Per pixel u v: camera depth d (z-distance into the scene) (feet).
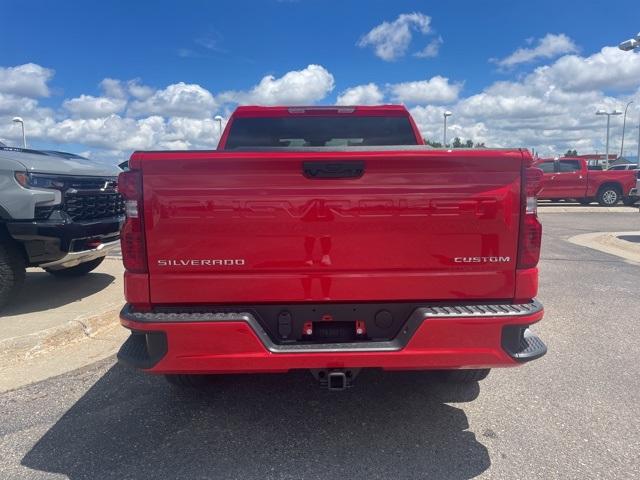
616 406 12.16
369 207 9.34
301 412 11.98
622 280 26.23
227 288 9.45
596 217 62.49
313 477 9.39
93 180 20.27
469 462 9.84
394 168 9.27
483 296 9.64
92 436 10.89
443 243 9.46
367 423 11.44
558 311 20.39
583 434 10.87
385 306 9.72
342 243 9.41
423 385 13.44
